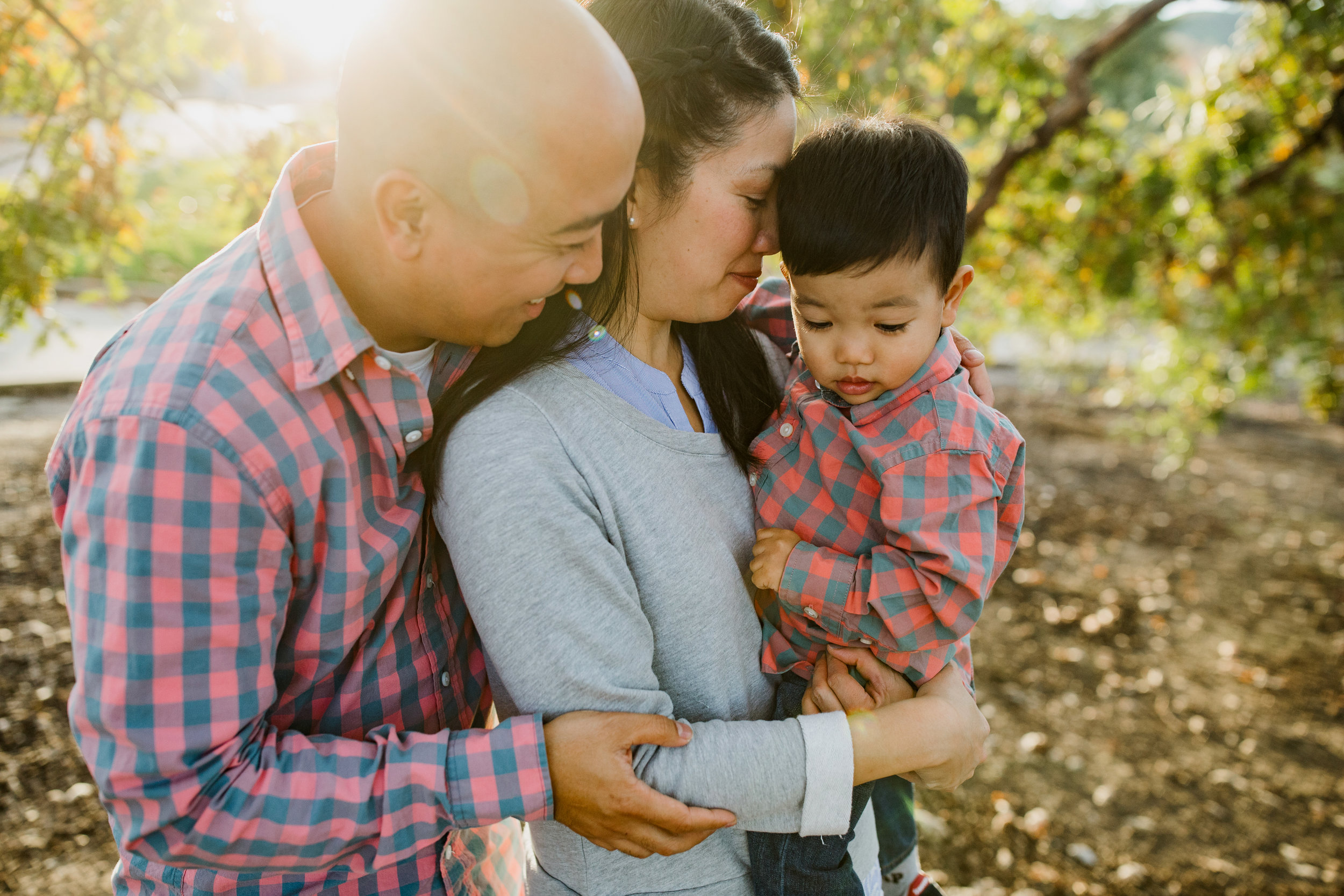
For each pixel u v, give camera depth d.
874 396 1.29
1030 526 7.12
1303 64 4.25
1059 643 5.18
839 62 3.06
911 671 1.27
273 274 0.93
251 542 0.89
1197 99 4.59
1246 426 11.12
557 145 0.83
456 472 1.05
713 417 1.31
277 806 0.92
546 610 1.02
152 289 9.64
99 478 0.85
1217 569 6.44
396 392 1.00
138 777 0.85
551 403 1.08
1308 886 3.35
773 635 1.36
